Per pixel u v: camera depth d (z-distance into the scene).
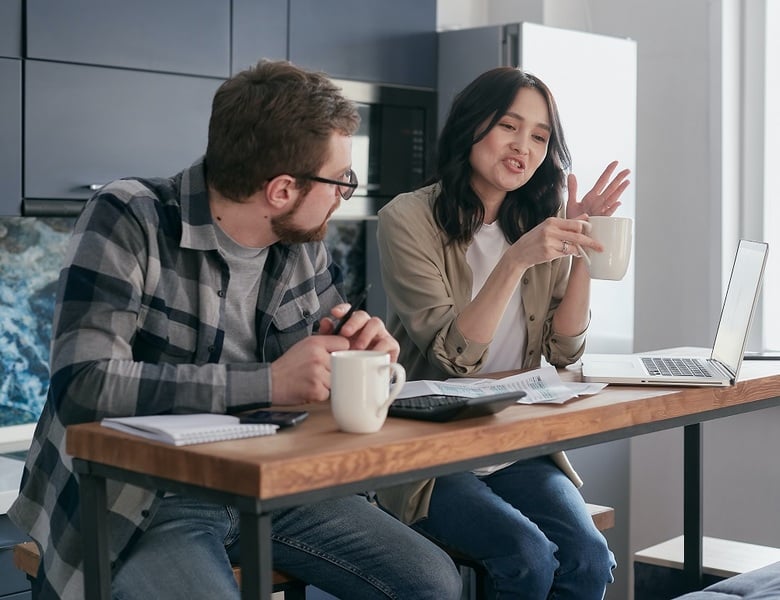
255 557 1.36
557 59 3.66
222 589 1.78
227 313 2.01
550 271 2.52
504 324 2.52
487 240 2.54
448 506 2.19
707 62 3.94
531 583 2.11
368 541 2.04
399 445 1.49
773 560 2.72
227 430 1.51
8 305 3.37
